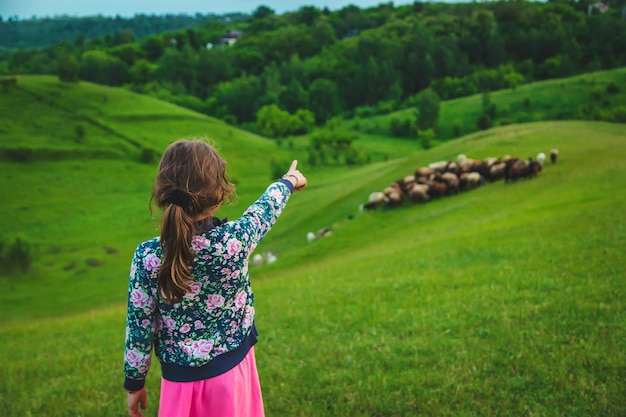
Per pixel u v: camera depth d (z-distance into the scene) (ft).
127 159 306.14
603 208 50.37
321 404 16.99
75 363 26.27
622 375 16.10
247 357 9.07
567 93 377.50
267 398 17.84
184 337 8.46
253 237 8.52
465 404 15.87
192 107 498.69
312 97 499.51
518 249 39.91
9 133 315.37
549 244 39.14
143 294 8.22
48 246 189.47
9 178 266.98
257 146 342.85
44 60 583.99
